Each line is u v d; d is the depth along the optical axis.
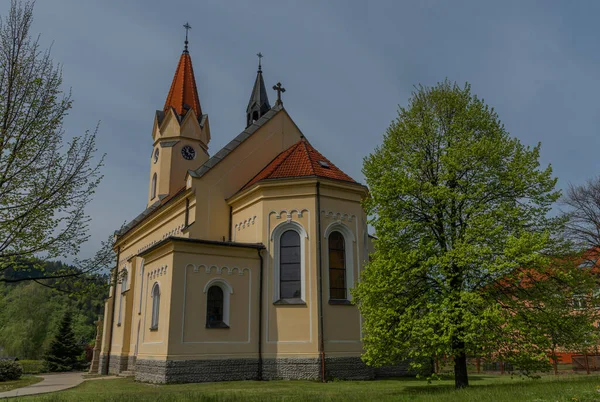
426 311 16.23
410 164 18.02
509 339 14.85
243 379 22.05
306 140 30.45
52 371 49.97
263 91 38.88
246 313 23.05
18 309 64.50
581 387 13.69
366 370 22.78
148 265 25.42
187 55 46.66
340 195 24.77
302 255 23.47
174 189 41.03
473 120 18.44
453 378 24.48
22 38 16.58
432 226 17.41
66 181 15.90
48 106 16.09
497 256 15.05
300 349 22.25
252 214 25.28
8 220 15.03
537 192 16.88
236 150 28.78
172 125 42.50
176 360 21.06
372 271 16.83
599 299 16.59
